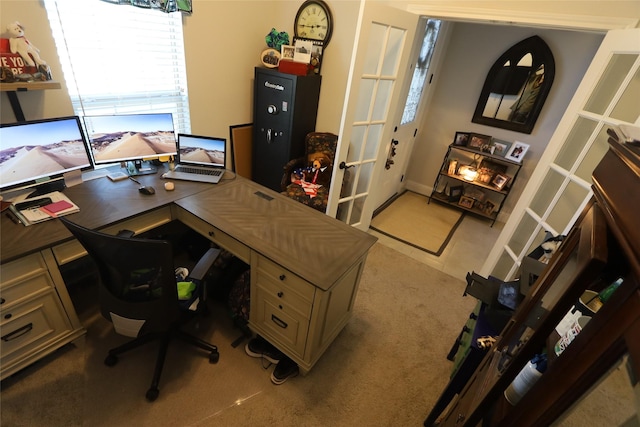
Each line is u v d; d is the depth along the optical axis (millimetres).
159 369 1616
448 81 3783
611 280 609
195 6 2416
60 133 1730
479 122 3742
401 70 2471
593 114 1735
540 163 2098
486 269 2590
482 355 1240
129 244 1239
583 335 522
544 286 873
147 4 2037
